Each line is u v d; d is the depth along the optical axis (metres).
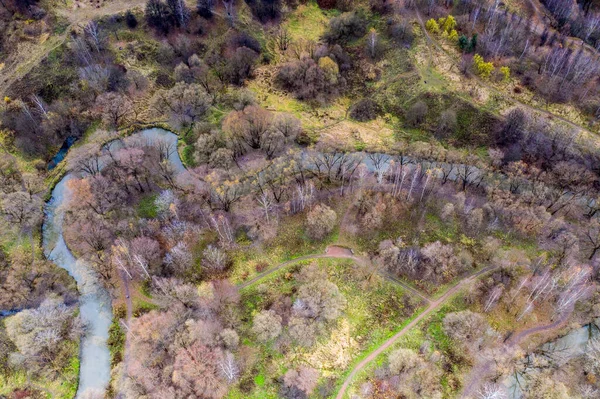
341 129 150.25
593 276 113.81
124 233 120.06
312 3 183.38
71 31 160.75
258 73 165.75
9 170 135.00
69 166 137.25
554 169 131.00
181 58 163.62
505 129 142.62
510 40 165.75
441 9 176.25
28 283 114.31
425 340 105.06
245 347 103.62
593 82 153.12
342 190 130.88
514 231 123.06
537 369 99.69
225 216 124.31
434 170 131.25
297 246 121.12
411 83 157.12
